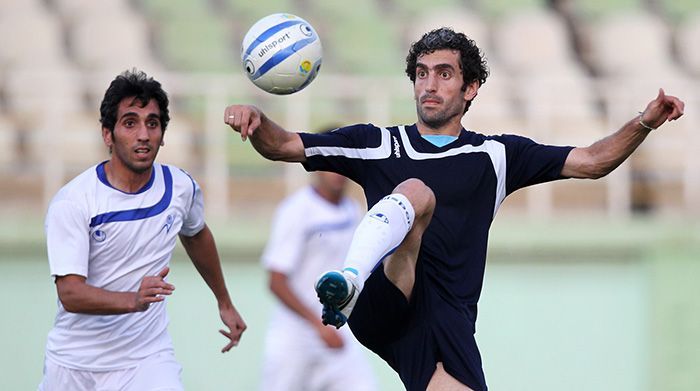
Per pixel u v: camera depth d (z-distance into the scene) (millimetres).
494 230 50188
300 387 28109
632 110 63344
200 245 21672
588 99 64375
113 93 19609
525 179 19031
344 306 16859
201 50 70250
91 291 18922
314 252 28281
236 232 49125
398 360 18719
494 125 63188
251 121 17406
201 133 61219
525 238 49469
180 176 20641
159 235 20250
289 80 18688
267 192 57812
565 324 45719
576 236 50000
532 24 72938
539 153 18922
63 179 58188
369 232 17219
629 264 49844
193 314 43000
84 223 19547
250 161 58812
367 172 18812
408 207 17531
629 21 74062
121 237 19875
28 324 42719
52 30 69125
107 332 20375
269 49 18562
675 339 44969
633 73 71250
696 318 46344
